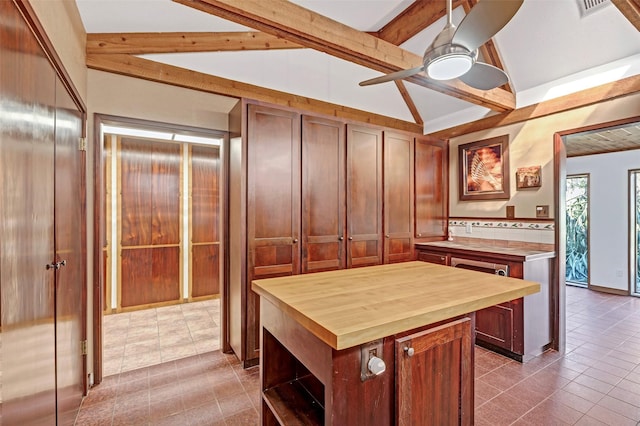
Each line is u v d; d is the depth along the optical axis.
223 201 2.90
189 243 4.43
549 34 2.73
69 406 1.84
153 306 4.20
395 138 3.48
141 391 2.26
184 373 2.51
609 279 4.92
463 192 3.82
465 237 3.80
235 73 2.96
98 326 2.37
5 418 1.04
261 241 2.63
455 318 1.44
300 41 2.02
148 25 2.48
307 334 1.21
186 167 4.41
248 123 2.58
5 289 1.05
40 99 1.38
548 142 3.05
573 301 4.46
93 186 2.37
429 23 2.73
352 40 2.13
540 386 2.33
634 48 2.48
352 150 3.14
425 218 3.75
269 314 1.50
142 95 2.57
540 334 2.83
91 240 2.35
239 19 1.78
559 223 2.96
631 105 2.53
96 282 2.37
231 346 2.88
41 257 1.40
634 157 4.68
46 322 1.46
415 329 1.30
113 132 3.80
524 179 3.20
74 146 2.01
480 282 1.63
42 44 1.40
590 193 5.12
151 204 4.18
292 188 2.78
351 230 3.12
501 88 3.24
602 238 4.99
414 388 1.26
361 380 1.13
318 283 1.62
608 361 2.72
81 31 2.21
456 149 3.92
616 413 2.01
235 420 1.96
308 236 2.86
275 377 1.55
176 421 1.95
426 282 1.63
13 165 1.11
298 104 3.32
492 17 1.49
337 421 1.08
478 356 2.83
